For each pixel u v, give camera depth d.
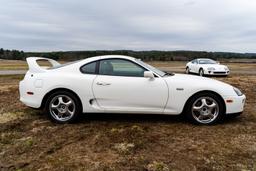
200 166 3.14
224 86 4.77
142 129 4.50
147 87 4.67
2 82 12.27
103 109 4.78
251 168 3.09
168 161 3.28
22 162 3.31
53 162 3.28
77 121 5.02
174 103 4.70
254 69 23.25
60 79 4.79
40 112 5.72
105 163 3.23
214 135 4.23
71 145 3.85
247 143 3.88
